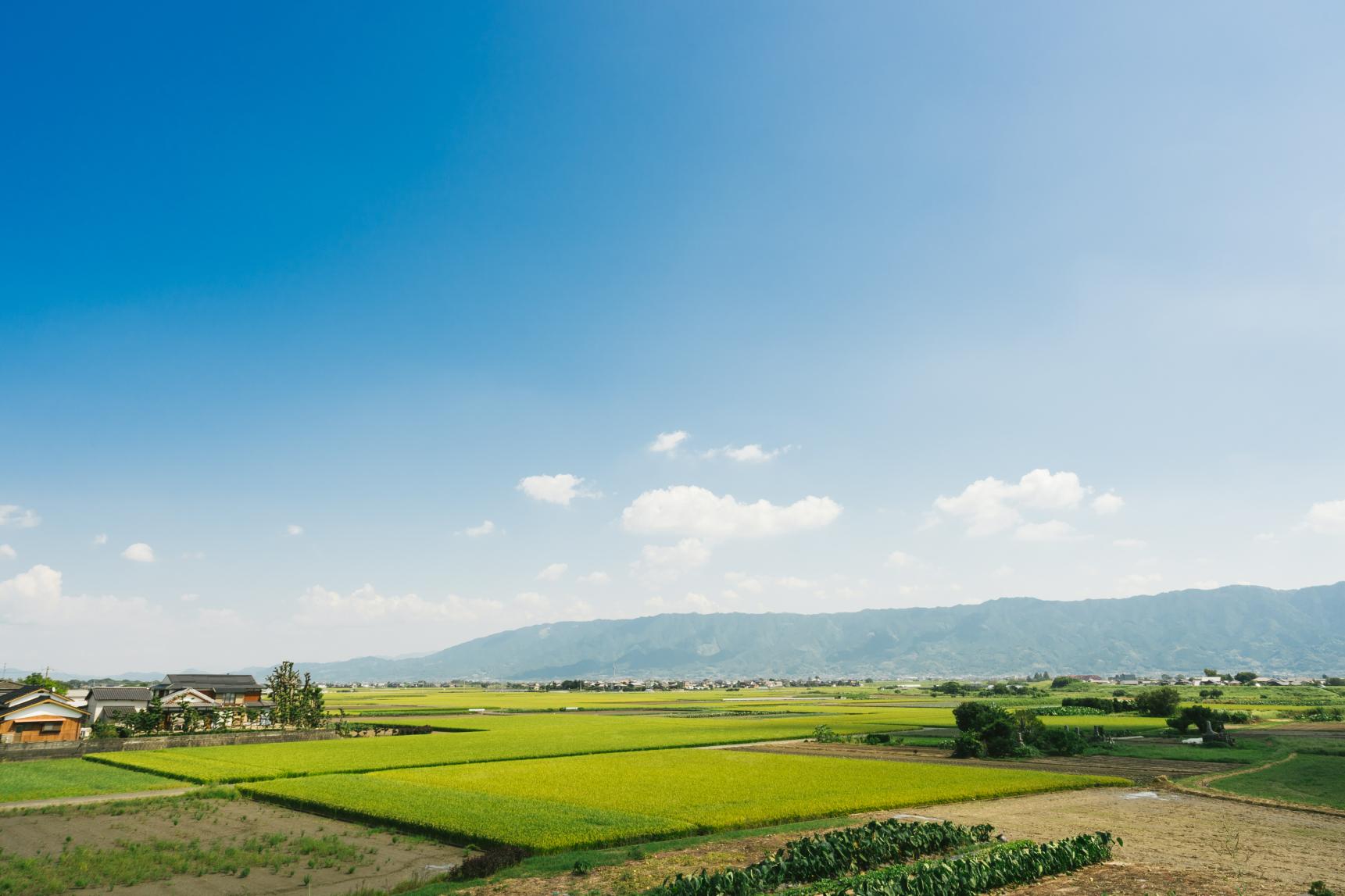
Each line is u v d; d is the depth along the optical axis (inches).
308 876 1067.9
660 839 1289.4
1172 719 3398.1
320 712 4202.8
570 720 4795.8
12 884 1008.2
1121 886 928.3
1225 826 1349.7
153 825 1412.4
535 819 1389.0
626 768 2274.9
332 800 1594.5
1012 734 2674.7
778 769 2235.5
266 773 2031.3
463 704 7460.6
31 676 4542.3
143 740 2859.3
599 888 964.0
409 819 1390.3
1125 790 1828.2
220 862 1136.8
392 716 5300.2
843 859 1004.6
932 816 1471.5
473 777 2043.6
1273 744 2807.6
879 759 2573.8
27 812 1521.9
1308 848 1162.6
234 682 4530.0
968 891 877.2
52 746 2598.4
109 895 978.7
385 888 1008.2
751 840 1252.5
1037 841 1215.6
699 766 2311.8
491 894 954.1
